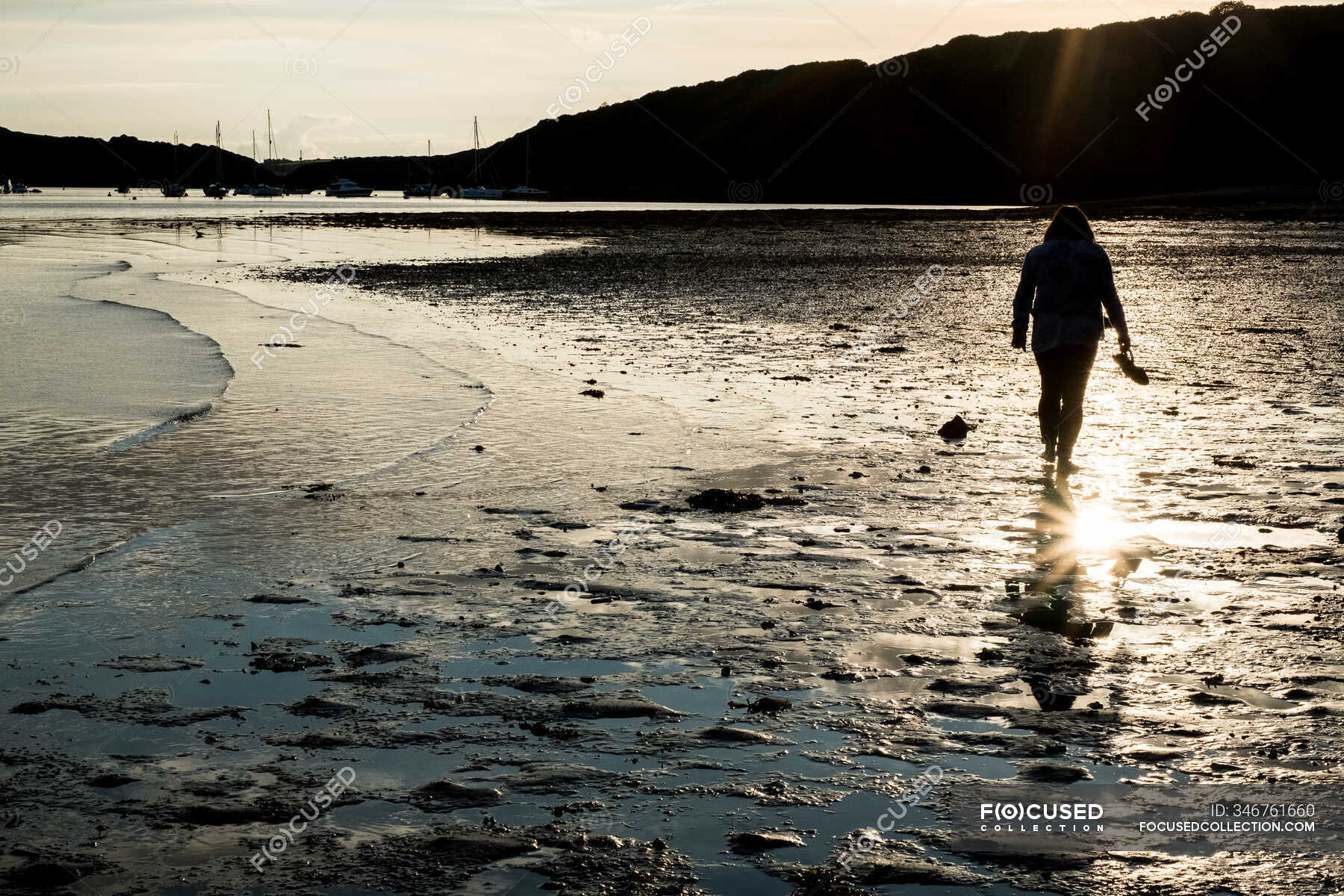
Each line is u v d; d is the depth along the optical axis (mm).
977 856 3590
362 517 7836
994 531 7520
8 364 14078
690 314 21078
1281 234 50719
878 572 6645
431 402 12070
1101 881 3451
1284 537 7297
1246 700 4797
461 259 37531
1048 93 146875
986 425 11125
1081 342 9266
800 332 18438
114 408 11430
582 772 4172
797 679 5051
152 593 6246
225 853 3615
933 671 5148
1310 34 140750
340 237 52938
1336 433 10547
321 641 5551
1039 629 5672
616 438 10391
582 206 121125
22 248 42281
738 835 3721
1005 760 4258
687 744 4406
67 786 4055
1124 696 4848
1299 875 3469
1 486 8516
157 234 54406
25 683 4996
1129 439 10414
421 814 3871
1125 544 7176
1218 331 18188
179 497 8297
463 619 5863
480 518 7832
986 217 78812
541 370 14234
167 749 4367
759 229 61438
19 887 3404
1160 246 42656
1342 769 4152
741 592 6289
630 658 5324
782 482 8852
